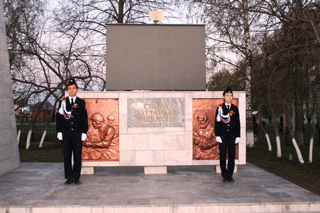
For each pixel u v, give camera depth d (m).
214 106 7.30
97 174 7.28
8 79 8.14
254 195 5.45
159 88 7.71
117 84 7.64
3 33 8.00
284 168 8.66
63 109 6.25
